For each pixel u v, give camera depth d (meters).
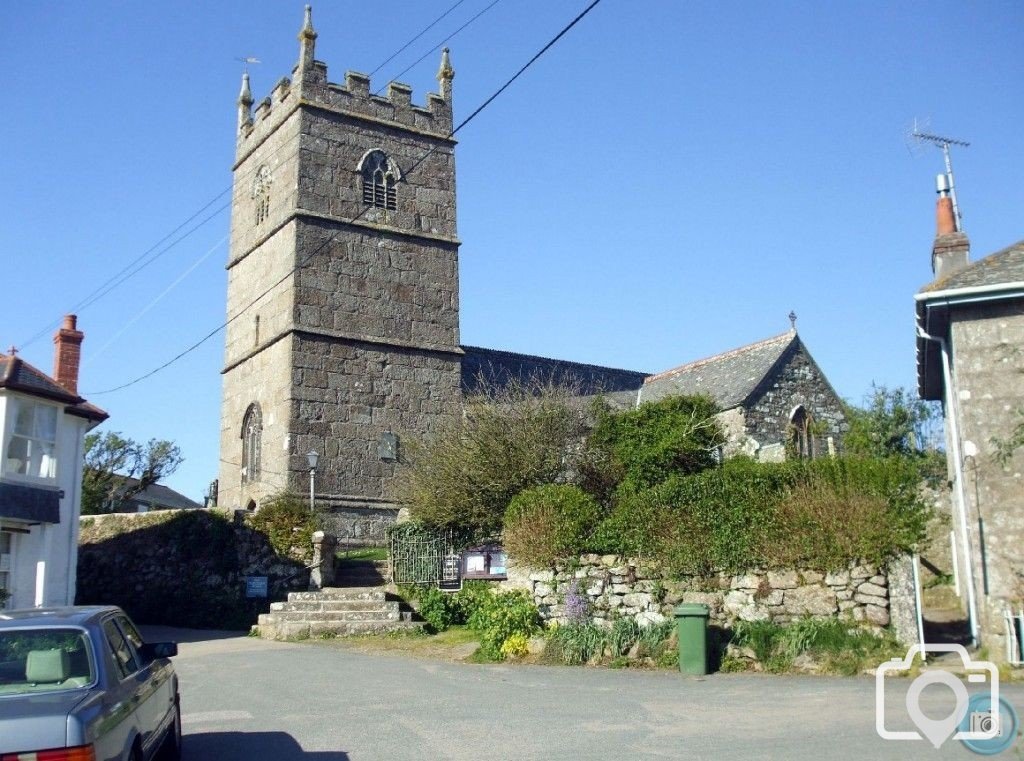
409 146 37.66
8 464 22.09
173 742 9.73
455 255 37.91
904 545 14.98
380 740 10.59
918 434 34.50
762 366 35.62
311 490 31.16
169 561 27.38
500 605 18.08
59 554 23.67
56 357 28.56
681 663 14.84
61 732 6.44
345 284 35.00
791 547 15.66
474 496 23.94
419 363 36.09
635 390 42.09
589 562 17.70
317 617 21.45
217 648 20.17
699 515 16.70
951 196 23.44
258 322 36.16
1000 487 15.57
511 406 25.69
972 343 16.25
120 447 49.56
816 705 11.91
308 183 34.88
